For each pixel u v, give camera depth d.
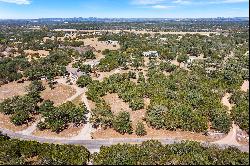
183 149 89.12
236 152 86.44
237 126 106.25
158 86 144.88
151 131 112.88
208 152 86.31
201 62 182.75
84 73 183.12
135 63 194.50
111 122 115.81
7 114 129.00
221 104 120.62
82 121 120.38
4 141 97.19
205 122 112.19
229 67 146.75
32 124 122.25
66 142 108.44
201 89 138.00
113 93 144.88
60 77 175.88
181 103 125.81
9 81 168.38
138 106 127.06
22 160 86.94
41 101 143.38
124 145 92.00
